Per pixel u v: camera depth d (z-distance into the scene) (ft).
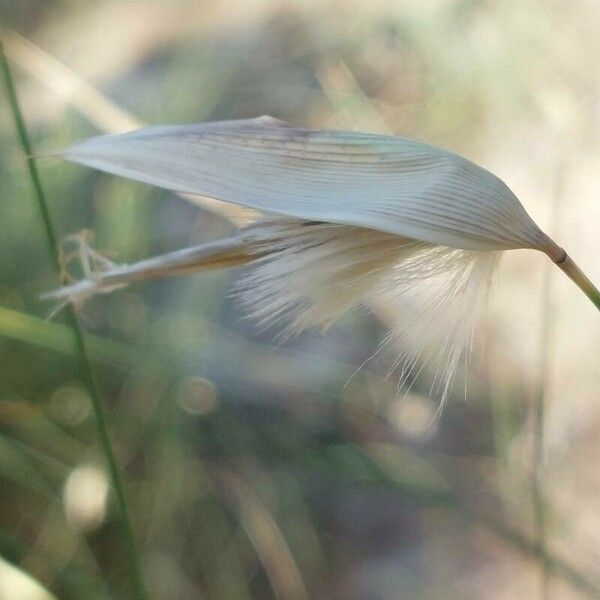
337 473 0.86
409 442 0.95
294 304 0.52
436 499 0.75
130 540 0.64
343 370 0.97
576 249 1.02
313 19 1.28
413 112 1.16
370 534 0.93
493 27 1.17
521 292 1.01
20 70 1.09
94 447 0.88
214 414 0.96
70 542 0.82
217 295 1.02
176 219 1.12
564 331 0.99
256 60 1.25
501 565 0.87
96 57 1.21
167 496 0.88
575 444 0.93
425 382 0.97
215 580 0.86
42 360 0.94
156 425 0.91
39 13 1.24
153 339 0.95
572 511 0.86
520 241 0.51
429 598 0.87
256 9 1.29
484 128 1.13
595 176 1.04
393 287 0.52
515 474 0.84
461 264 0.53
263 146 0.51
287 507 0.91
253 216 0.53
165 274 0.53
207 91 1.18
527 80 1.12
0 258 0.98
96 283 0.53
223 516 0.90
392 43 1.24
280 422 0.97
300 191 0.51
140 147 0.51
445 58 1.19
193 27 1.25
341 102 1.14
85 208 1.06
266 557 0.87
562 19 1.15
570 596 0.78
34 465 0.88
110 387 0.94
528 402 0.93
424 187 0.51
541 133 1.09
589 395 0.95
